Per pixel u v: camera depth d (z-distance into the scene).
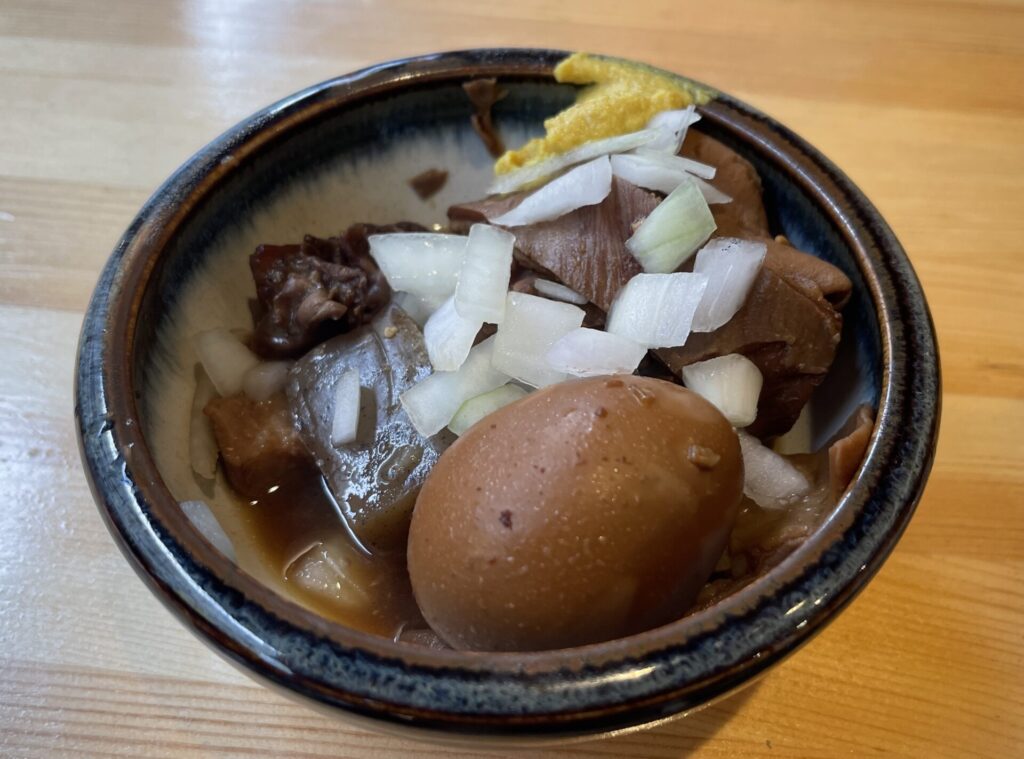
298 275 0.16
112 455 0.10
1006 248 0.20
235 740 0.13
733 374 0.14
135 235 0.13
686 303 0.14
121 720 0.13
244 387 0.16
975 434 0.17
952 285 0.19
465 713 0.09
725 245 0.14
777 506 0.14
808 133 0.22
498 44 0.24
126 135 0.21
